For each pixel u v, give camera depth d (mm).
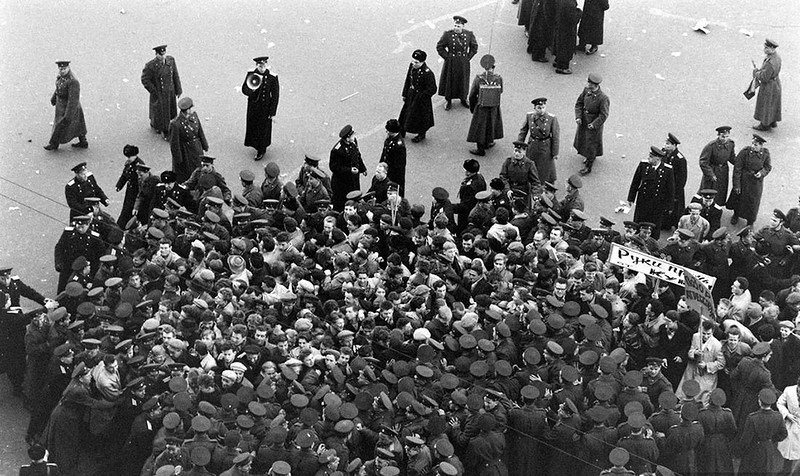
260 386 18578
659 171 25109
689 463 18609
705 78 30703
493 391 18422
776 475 19359
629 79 30594
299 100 29516
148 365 19156
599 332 20047
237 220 23016
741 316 21047
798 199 26391
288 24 32469
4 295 20750
